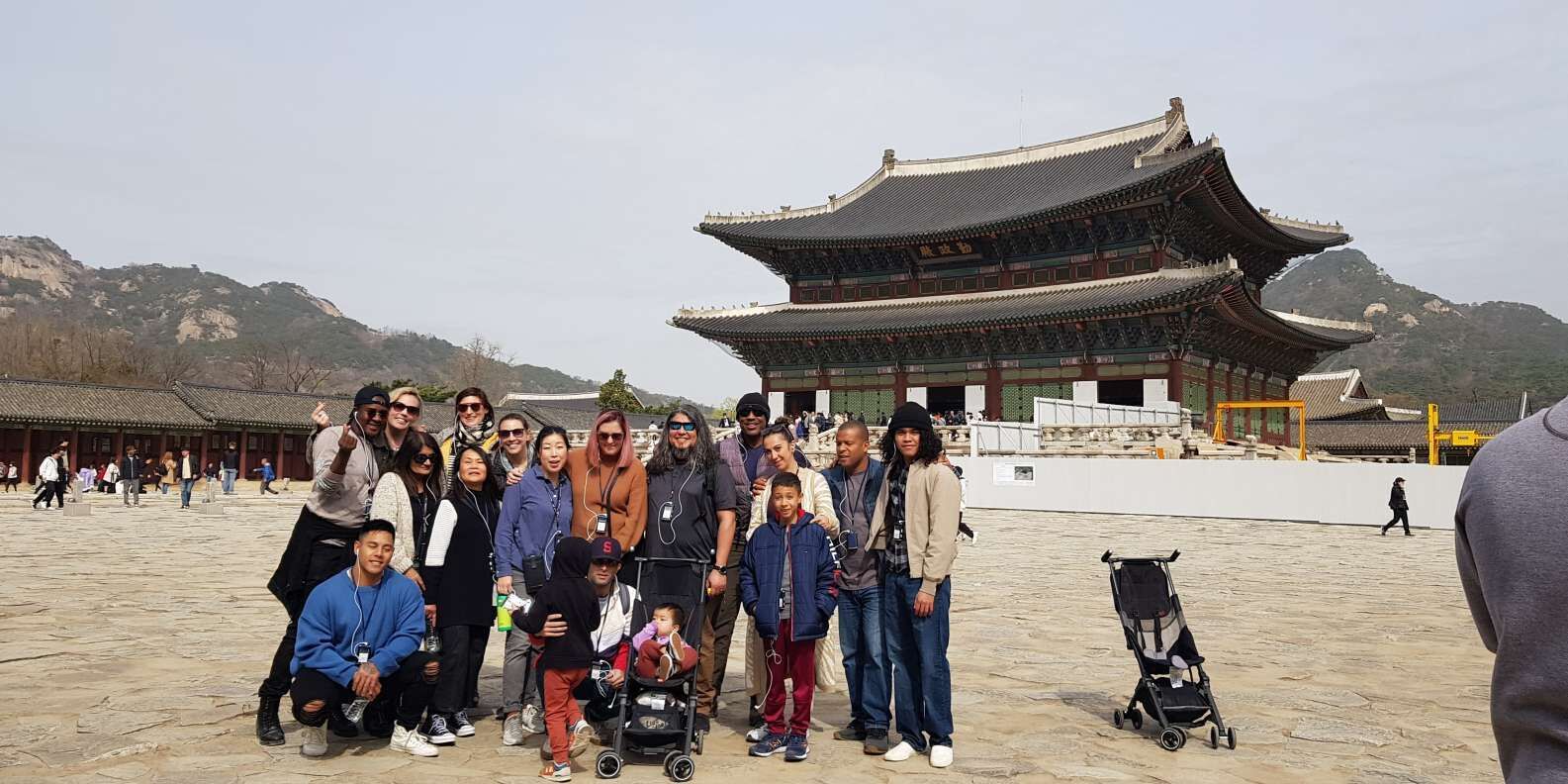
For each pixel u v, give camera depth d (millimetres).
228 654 12656
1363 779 8203
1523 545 2732
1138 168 60312
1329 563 26312
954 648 14016
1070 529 35531
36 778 7676
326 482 8945
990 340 63219
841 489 9578
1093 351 60656
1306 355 72812
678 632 8680
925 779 8148
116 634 14016
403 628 8695
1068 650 13898
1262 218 62781
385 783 7809
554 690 8062
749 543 9273
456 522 9398
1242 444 52594
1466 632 15719
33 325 127062
